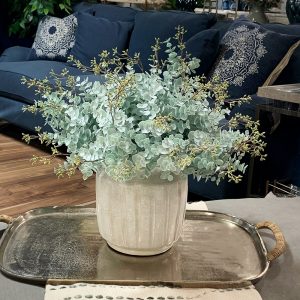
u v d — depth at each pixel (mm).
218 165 856
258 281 873
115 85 891
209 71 2619
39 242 986
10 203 2260
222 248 992
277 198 1302
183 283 842
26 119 3082
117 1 4145
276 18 3328
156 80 896
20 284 848
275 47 2383
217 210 1191
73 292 808
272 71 2373
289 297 847
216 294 823
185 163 798
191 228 1082
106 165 834
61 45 3598
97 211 935
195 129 871
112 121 825
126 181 851
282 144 2260
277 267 938
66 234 1025
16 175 2629
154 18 3193
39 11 3867
